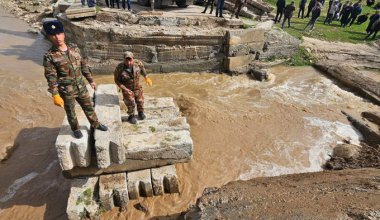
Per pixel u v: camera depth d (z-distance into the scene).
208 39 11.52
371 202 3.76
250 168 7.25
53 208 5.94
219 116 9.14
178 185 6.18
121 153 5.30
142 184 5.88
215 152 7.65
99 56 11.29
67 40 12.08
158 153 5.83
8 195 6.20
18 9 18.83
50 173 6.79
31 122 8.47
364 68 13.71
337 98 11.05
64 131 5.29
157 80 11.37
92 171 5.70
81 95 4.82
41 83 10.53
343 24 18.20
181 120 6.57
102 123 5.59
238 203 4.49
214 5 15.30
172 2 13.62
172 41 11.23
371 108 10.50
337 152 7.92
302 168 7.38
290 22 17.86
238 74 12.30
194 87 11.09
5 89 9.96
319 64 13.41
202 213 4.44
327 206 3.87
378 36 17.11
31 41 14.30
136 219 5.68
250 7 15.59
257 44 12.55
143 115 6.52
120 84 5.94
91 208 5.36
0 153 7.25
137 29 11.07
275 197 4.52
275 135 8.52
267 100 10.51
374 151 7.91
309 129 8.93
